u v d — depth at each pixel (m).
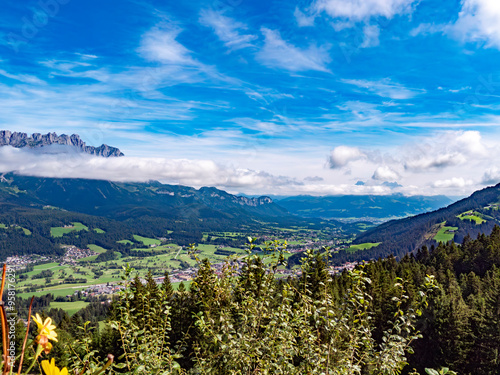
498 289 33.69
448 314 28.36
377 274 36.56
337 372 5.06
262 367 5.14
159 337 5.40
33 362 1.14
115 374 4.40
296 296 5.94
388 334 5.13
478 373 28.06
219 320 5.45
